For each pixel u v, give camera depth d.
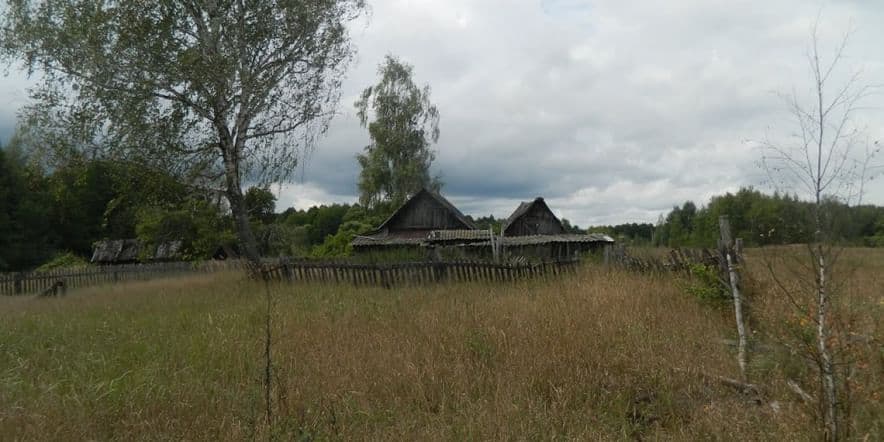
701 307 8.57
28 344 8.01
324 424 4.73
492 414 4.78
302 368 6.27
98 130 17.78
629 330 6.91
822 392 4.05
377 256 20.25
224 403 5.28
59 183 19.89
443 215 35.47
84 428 4.61
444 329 7.50
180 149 18.33
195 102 18.09
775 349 5.74
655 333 7.00
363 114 45.56
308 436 4.39
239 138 19.30
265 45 19.16
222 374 6.26
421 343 6.96
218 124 18.92
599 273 12.37
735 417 4.50
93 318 10.95
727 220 8.20
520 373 5.72
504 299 9.91
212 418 4.94
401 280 15.91
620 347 6.27
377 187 44.78
